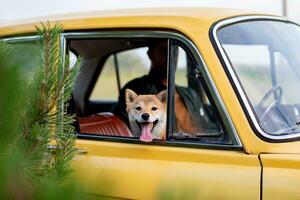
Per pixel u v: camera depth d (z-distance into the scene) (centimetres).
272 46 341
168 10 353
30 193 145
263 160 288
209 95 306
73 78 188
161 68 393
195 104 341
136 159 311
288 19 380
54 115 181
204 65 308
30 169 160
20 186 139
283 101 324
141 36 332
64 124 192
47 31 192
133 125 331
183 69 360
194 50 314
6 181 131
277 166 285
